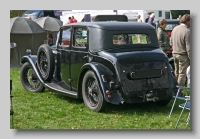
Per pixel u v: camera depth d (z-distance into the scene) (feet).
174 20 49.03
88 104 21.83
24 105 23.47
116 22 23.11
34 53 42.45
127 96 20.47
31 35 42.14
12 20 43.09
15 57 41.98
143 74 20.83
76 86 23.66
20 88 28.89
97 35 22.03
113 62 20.63
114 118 20.39
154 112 21.53
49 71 25.35
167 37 30.68
